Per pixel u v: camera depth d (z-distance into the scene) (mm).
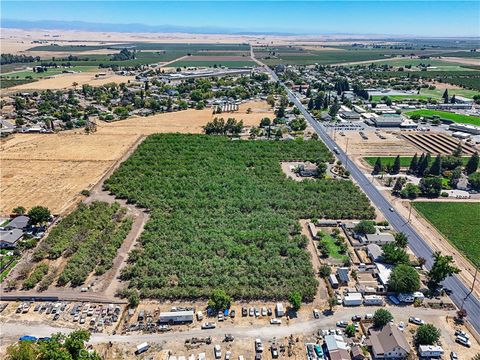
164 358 105750
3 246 155000
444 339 112688
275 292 128375
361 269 143750
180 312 119500
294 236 162750
